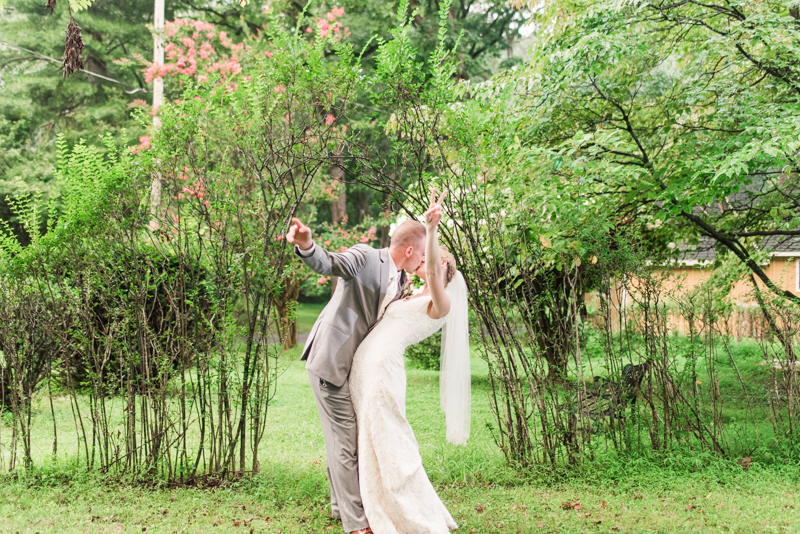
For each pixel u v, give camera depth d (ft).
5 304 14.52
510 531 11.21
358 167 14.24
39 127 66.69
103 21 66.90
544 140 20.66
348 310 11.00
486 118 14.47
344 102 13.84
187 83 13.98
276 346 14.14
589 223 16.35
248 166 14.17
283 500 12.89
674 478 14.61
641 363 16.69
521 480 14.51
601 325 17.10
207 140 13.76
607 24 18.30
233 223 13.87
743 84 20.43
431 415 23.68
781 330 17.24
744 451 16.37
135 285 14.47
